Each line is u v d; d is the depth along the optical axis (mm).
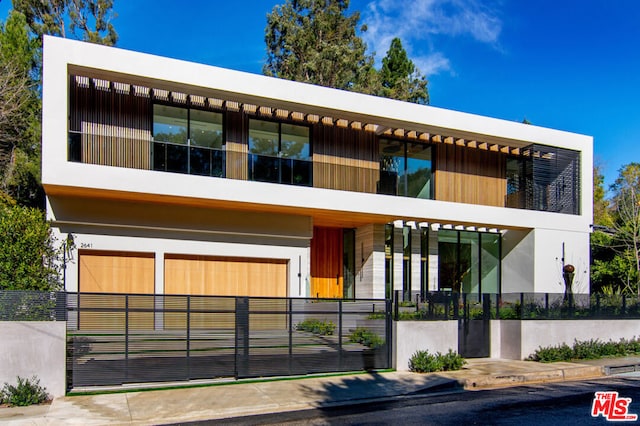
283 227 15836
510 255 19766
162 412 7879
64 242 11273
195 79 13633
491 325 13727
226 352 10078
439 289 18906
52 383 8547
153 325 9531
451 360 11500
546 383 10828
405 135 17859
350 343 11109
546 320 13625
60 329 8672
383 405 8594
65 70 12281
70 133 13148
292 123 16375
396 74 35812
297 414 7957
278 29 32531
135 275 14039
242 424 7355
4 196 17781
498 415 7797
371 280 17516
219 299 10062
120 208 13797
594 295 14820
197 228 14656
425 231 18953
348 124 17062
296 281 15953
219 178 13820
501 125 18359
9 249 9367
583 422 7352
